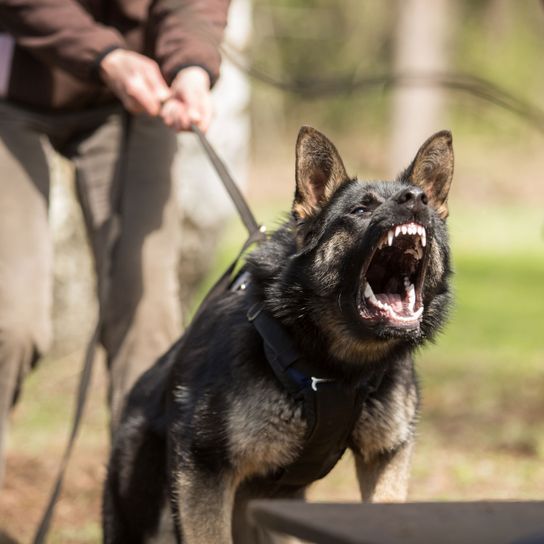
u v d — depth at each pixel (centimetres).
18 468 938
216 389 545
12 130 670
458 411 1187
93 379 1319
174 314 699
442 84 816
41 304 641
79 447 1023
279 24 5103
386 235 537
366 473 589
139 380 646
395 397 567
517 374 1402
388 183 575
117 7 697
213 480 548
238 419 539
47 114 686
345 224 551
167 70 659
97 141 701
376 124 5422
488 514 345
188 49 658
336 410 545
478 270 2662
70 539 760
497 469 952
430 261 560
